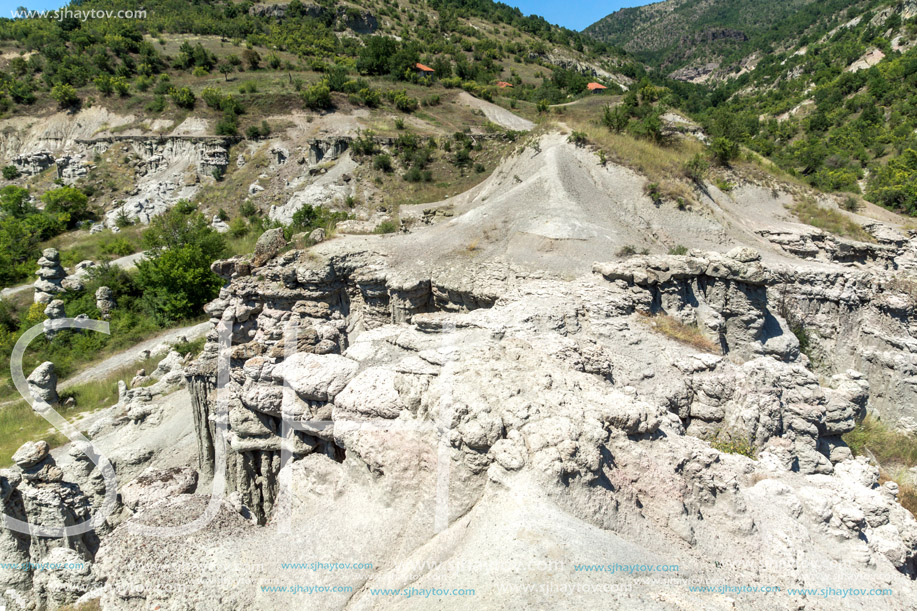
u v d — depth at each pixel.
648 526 8.63
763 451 13.63
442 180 55.69
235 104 74.25
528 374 10.49
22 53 93.50
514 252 25.88
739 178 39.09
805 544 9.47
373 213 48.41
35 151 77.25
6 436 23.67
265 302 22.80
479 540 7.57
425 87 87.25
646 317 19.23
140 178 69.75
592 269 22.33
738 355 19.89
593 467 8.39
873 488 13.13
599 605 6.45
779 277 25.39
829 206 38.81
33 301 43.75
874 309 25.36
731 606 7.24
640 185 32.38
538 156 35.97
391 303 23.58
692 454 9.91
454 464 8.83
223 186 65.00
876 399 24.56
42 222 58.84
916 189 44.75
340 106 75.81
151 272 41.00
